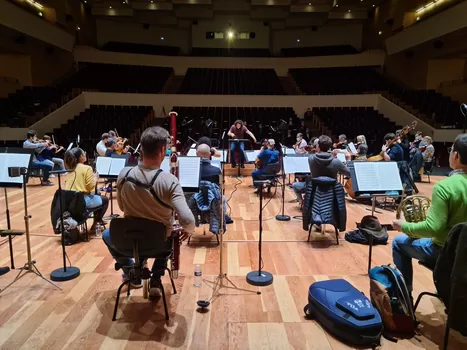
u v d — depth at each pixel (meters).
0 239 3.78
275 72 18.08
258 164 5.95
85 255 3.37
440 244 2.02
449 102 12.36
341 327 2.08
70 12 15.98
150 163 2.12
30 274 2.92
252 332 2.17
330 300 2.20
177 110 13.77
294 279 2.91
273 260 3.32
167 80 17.05
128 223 2.02
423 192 6.55
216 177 3.69
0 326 2.20
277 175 5.71
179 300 2.54
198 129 12.02
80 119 12.38
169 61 17.95
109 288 2.71
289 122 12.28
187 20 20.33
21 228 4.20
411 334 2.15
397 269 2.36
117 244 2.09
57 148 7.94
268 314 2.37
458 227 1.74
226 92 15.46
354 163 3.77
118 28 19.58
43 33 13.40
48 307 2.42
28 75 14.29
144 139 2.07
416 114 12.55
